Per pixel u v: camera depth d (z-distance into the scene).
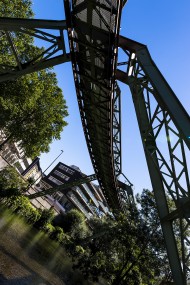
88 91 12.02
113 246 16.33
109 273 15.81
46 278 10.62
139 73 8.90
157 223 14.95
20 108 25.89
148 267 14.38
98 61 10.67
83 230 46.91
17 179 32.81
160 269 14.75
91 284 16.83
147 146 8.05
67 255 26.16
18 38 22.44
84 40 9.63
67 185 36.66
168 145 7.02
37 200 42.59
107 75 10.13
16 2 21.20
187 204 6.13
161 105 7.37
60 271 14.50
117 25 8.05
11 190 26.20
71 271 17.05
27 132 27.62
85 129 18.03
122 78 10.38
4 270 8.02
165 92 7.18
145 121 8.77
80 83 12.01
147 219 15.32
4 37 21.50
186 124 6.34
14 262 9.64
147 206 15.52
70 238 36.59
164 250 14.41
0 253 9.56
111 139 15.63
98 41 9.70
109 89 10.64
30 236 20.09
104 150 19.14
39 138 28.12
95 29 8.82
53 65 10.59
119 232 15.17
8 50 22.38
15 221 21.64
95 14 8.59
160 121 7.94
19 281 7.79
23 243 14.96
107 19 8.86
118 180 28.31
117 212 16.91
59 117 29.20
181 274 6.29
